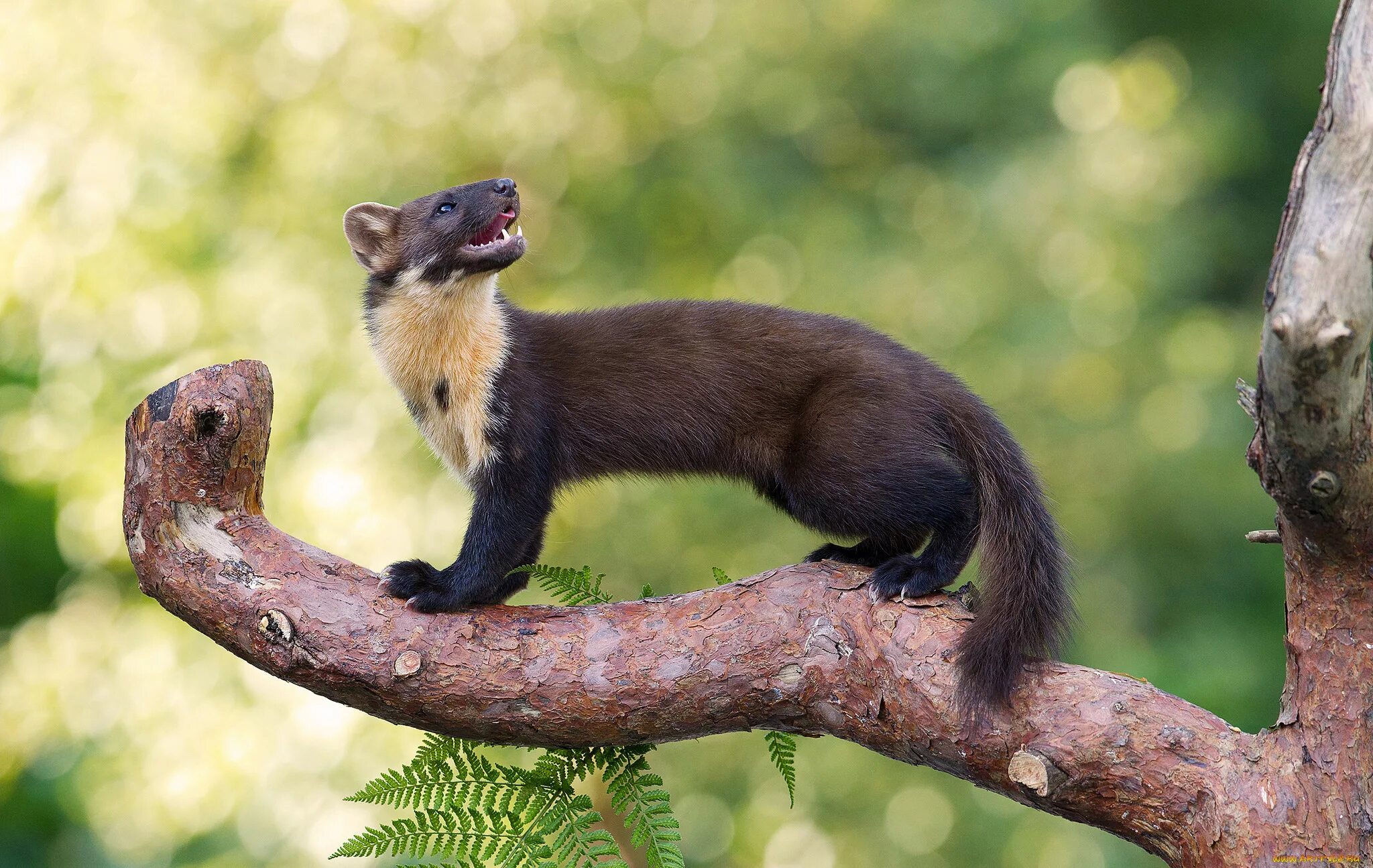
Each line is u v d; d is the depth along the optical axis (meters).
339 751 15.10
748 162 17.22
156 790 15.31
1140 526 16.78
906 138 18.28
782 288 16.88
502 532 7.22
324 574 5.92
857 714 5.71
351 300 15.58
